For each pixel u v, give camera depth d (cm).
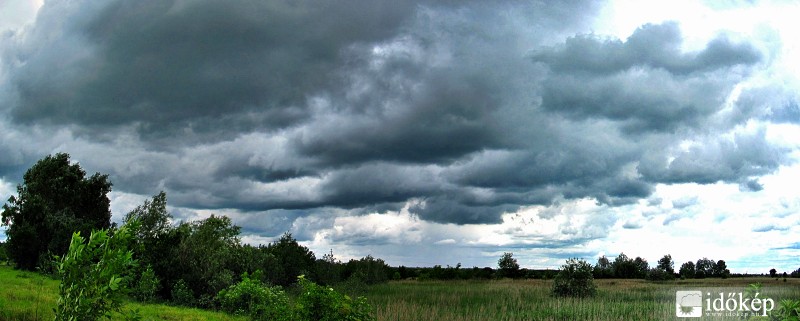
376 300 4519
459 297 4897
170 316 2370
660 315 3691
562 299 4794
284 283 4988
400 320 3412
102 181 6059
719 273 13412
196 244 3547
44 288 2625
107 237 1008
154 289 2983
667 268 12769
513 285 7250
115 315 1923
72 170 5978
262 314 2378
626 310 3959
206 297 3334
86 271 984
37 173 5825
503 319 3631
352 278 5797
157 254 3438
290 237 5909
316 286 1734
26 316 1723
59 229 5075
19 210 5116
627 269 11631
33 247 4941
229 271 3659
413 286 6869
